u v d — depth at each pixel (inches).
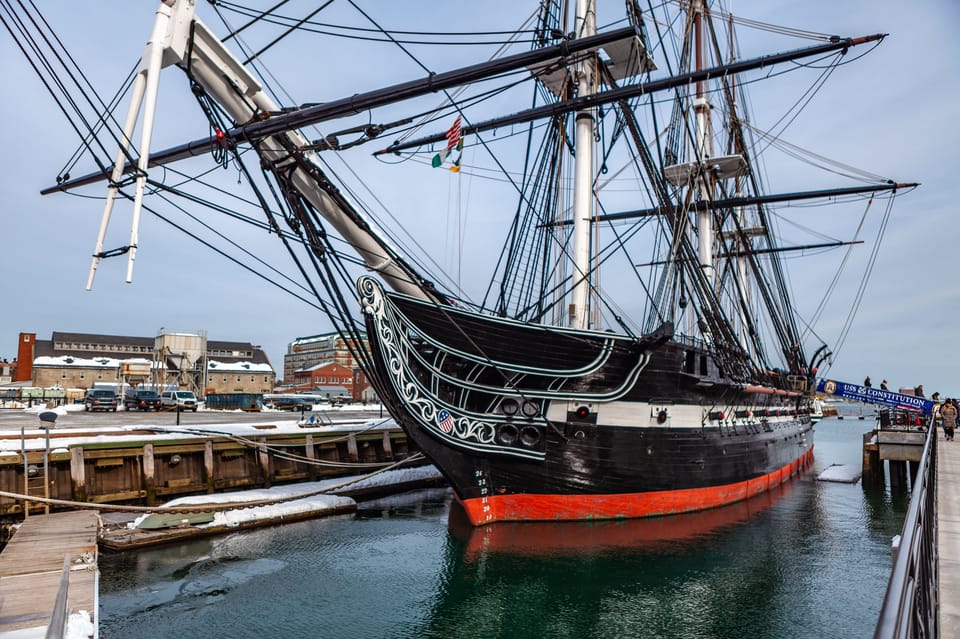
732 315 1254.9
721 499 845.2
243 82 516.1
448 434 636.7
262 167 555.2
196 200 511.2
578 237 791.7
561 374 669.9
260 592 505.0
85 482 748.0
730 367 908.6
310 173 563.8
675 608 483.8
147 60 454.3
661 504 743.7
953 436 1021.8
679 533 684.1
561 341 663.8
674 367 733.9
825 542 678.5
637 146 785.6
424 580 534.6
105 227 440.5
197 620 449.4
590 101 692.7
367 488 949.8
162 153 573.0
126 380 3489.2
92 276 430.9
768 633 440.8
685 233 876.0
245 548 629.0
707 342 861.2
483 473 668.7
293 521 754.2
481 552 602.5
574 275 800.9
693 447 773.9
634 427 711.7
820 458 1820.9
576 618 464.4
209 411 2114.9
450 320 629.0
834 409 5531.5
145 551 614.9
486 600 494.0
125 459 802.2
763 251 1387.8
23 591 406.3
